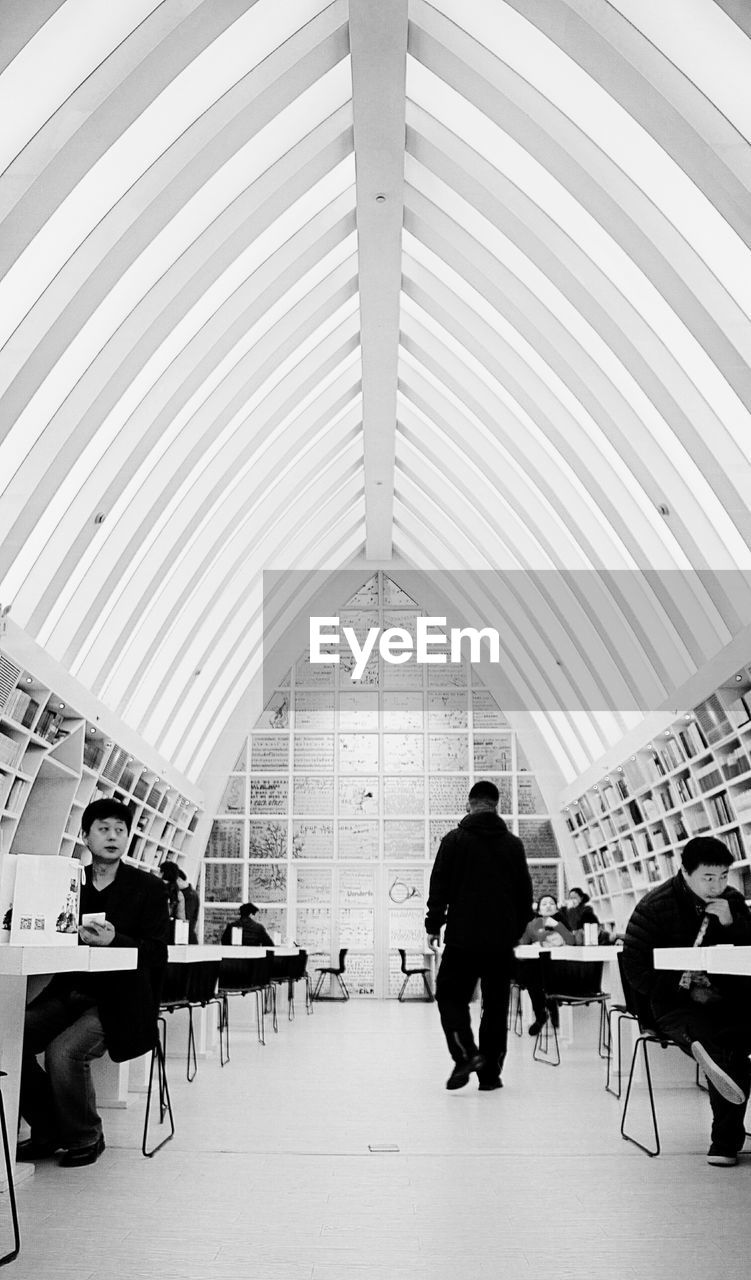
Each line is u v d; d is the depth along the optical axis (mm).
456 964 6680
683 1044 4680
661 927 5176
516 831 19781
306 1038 11148
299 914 19703
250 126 7824
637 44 6551
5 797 10078
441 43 7516
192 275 8984
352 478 16656
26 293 8148
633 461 10492
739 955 3959
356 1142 5039
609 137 7613
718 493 9578
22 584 10695
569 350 9961
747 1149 4840
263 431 12656
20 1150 4582
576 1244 3334
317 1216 3672
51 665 10273
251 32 7160
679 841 13094
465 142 8547
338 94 8258
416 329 12008
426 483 15969
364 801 20047
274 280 9930
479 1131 5348
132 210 7922
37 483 9398
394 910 19688
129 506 11484
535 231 8781
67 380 9148
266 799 20062
